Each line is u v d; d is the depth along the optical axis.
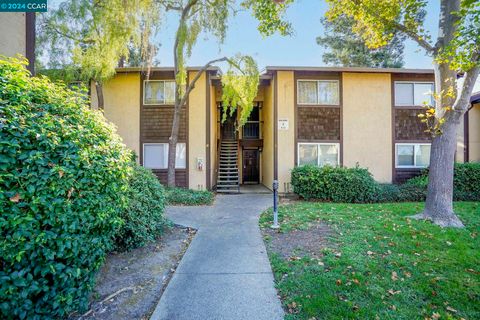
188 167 10.97
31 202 2.10
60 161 2.39
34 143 2.25
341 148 10.85
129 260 4.00
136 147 10.98
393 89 10.98
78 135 2.63
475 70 5.45
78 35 9.32
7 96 2.32
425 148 11.04
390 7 6.25
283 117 10.84
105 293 3.09
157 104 10.97
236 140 14.73
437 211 5.88
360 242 4.56
